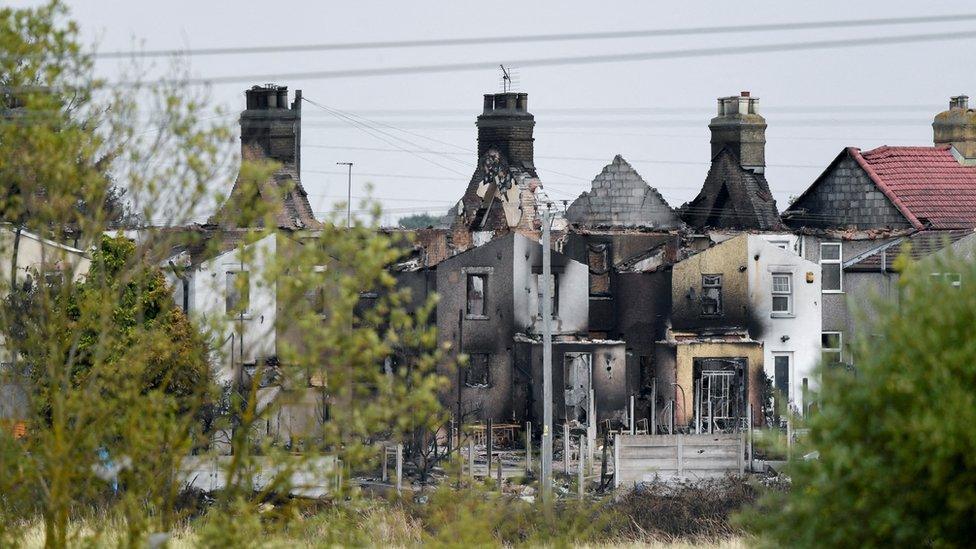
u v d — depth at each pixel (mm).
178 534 75625
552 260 187250
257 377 60719
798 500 56438
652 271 193000
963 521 52719
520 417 182500
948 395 52312
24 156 63375
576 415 185000
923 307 54469
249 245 59656
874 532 54188
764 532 58594
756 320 189375
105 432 62219
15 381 66062
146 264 67875
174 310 108125
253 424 65312
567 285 188000
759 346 186875
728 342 186625
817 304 191375
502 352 183875
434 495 68688
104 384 63500
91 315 65625
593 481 143875
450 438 144000
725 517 109250
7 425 65125
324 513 64812
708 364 188000
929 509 53219
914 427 52000
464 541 65875
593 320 193625
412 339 59281
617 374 183250
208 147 63719
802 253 197875
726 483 126812
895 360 54094
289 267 58594
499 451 170125
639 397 190625
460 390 177125
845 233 199125
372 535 67812
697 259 191250
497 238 186250
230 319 61250
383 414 57812
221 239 65125
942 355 52938
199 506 80312
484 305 184625
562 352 182000
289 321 58719
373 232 58219
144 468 61250
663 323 192250
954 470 52500
